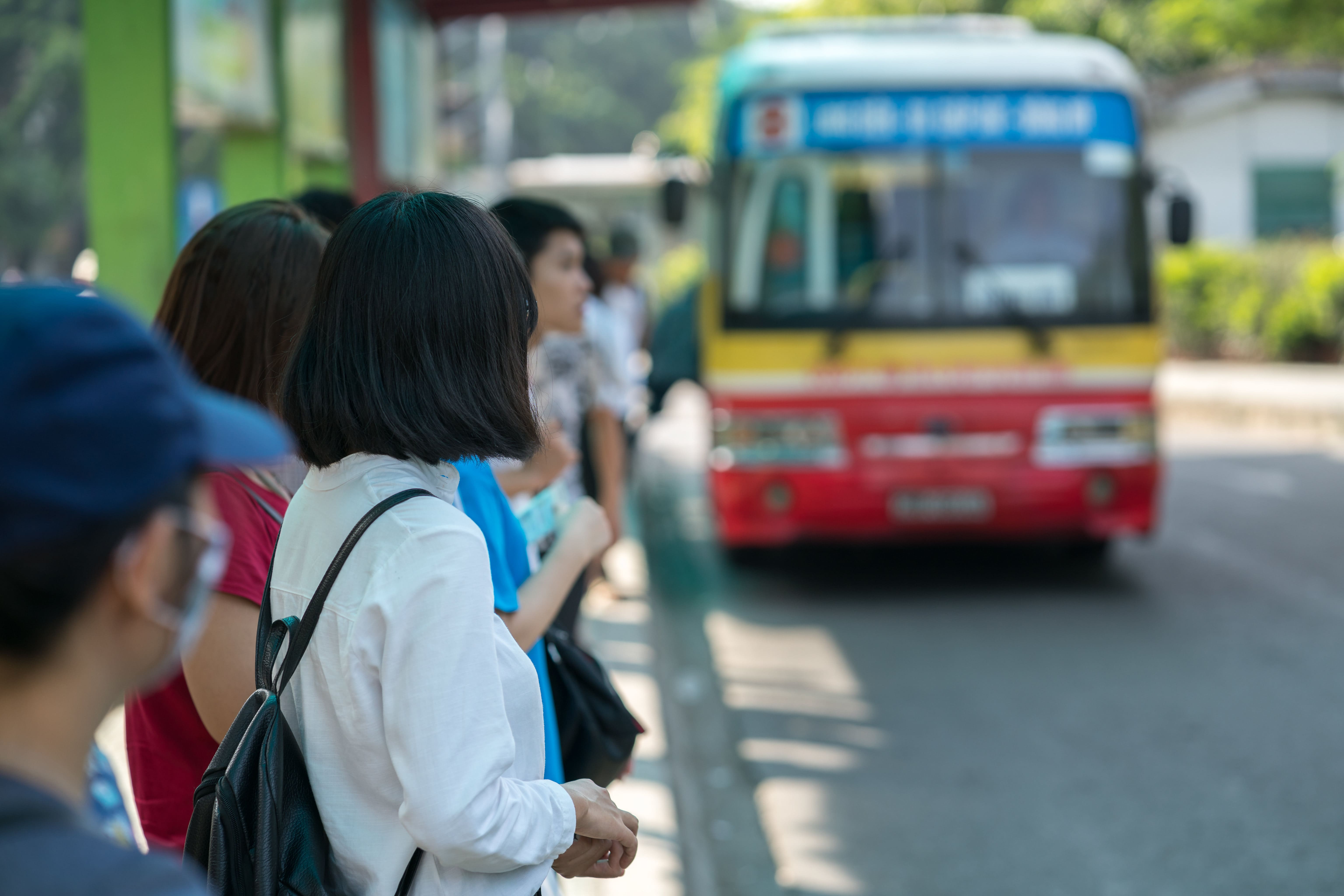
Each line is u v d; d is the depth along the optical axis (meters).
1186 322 23.72
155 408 0.92
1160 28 21.61
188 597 1.00
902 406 7.96
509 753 1.64
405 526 1.65
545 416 2.72
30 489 0.86
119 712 4.77
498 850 1.64
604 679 2.37
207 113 6.98
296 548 1.75
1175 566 8.99
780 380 8.00
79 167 15.69
